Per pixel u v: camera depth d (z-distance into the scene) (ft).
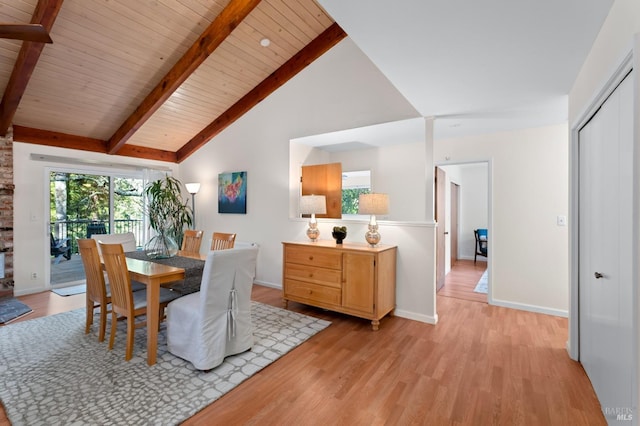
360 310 10.55
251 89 15.60
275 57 13.94
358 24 5.66
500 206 12.94
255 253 8.51
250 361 8.02
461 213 25.07
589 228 7.13
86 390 6.72
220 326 7.76
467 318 11.42
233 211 16.78
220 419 5.90
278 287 15.25
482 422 5.85
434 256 10.87
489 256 13.14
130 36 11.10
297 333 9.84
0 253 12.56
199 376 7.30
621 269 5.25
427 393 6.75
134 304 8.47
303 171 14.79
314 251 11.67
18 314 11.41
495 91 8.61
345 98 12.81
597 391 6.54
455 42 6.19
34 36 6.57
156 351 7.96
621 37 4.72
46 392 6.64
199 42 11.53
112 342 8.66
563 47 6.29
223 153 17.38
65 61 11.32
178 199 19.06
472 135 13.52
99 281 9.09
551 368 7.78
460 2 4.98
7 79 11.30
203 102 15.56
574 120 7.87
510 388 6.93
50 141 14.90
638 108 4.11
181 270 8.59
